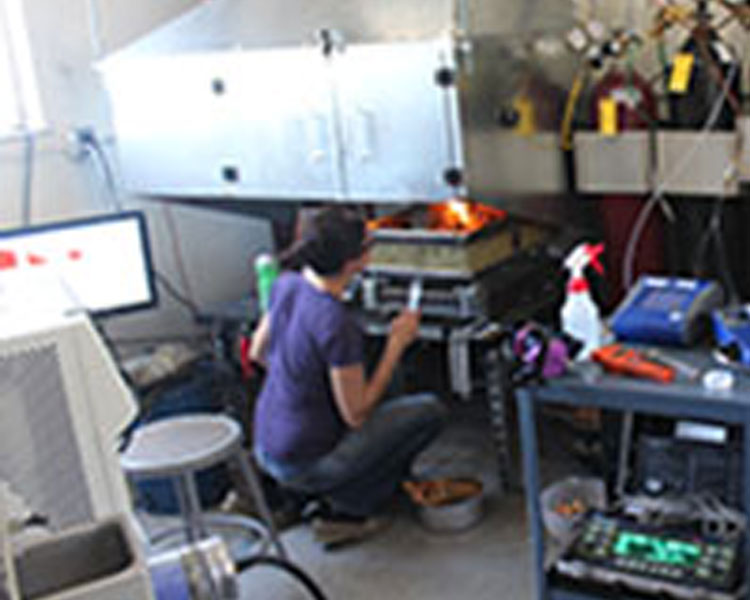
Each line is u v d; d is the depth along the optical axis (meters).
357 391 2.73
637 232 3.26
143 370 3.36
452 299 2.96
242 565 1.98
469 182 2.82
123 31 3.76
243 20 3.22
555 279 3.17
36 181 3.58
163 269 3.96
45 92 3.58
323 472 2.88
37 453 1.03
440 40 2.71
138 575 1.00
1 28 3.51
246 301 3.66
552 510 2.86
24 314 1.06
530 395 2.13
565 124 3.21
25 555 1.05
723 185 2.99
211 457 2.54
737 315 2.17
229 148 3.29
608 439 2.72
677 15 3.00
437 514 2.98
